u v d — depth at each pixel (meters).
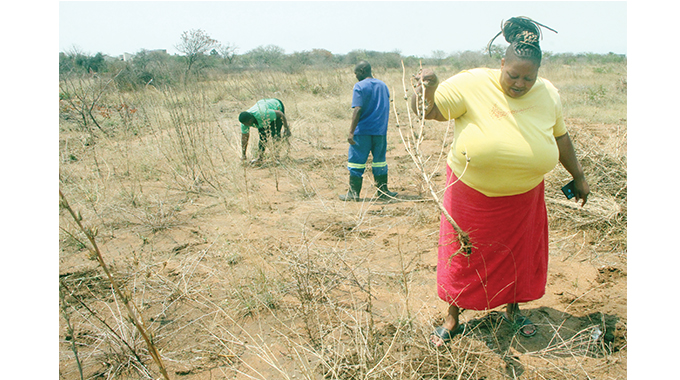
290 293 3.27
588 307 2.98
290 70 20.30
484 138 2.18
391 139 8.84
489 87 2.20
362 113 5.16
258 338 2.82
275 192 5.74
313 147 8.44
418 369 2.39
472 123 2.22
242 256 3.86
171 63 11.61
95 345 2.76
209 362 2.62
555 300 3.11
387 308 3.04
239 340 2.79
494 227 2.38
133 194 5.20
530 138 2.17
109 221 4.68
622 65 28.38
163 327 2.95
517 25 2.10
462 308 2.71
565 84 17.62
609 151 5.03
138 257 3.85
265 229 4.48
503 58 2.11
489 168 2.23
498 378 2.38
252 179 6.16
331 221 4.67
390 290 3.27
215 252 3.96
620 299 3.03
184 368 2.57
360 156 5.26
